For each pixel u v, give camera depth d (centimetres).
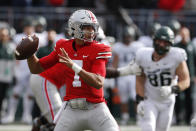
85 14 1602
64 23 4000
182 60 2069
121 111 3778
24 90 3722
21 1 4000
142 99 2080
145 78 2123
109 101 3556
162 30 2027
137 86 2097
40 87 2080
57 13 4009
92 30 1608
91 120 1611
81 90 1606
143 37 3822
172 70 2083
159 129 2128
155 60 2075
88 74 1537
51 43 2934
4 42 3541
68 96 1633
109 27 3941
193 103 3712
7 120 3591
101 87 1577
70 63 1528
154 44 2039
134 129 3250
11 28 3794
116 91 3622
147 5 4256
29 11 3988
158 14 4112
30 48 1598
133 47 3597
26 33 3484
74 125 1622
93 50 1598
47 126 2086
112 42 3597
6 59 3525
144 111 2077
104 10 3994
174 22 3550
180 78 2078
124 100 3600
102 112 1609
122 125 3528
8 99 3781
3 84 3525
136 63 2095
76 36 1608
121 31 3950
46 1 4150
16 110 3791
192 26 4144
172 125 3572
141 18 4088
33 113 2811
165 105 2109
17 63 3600
